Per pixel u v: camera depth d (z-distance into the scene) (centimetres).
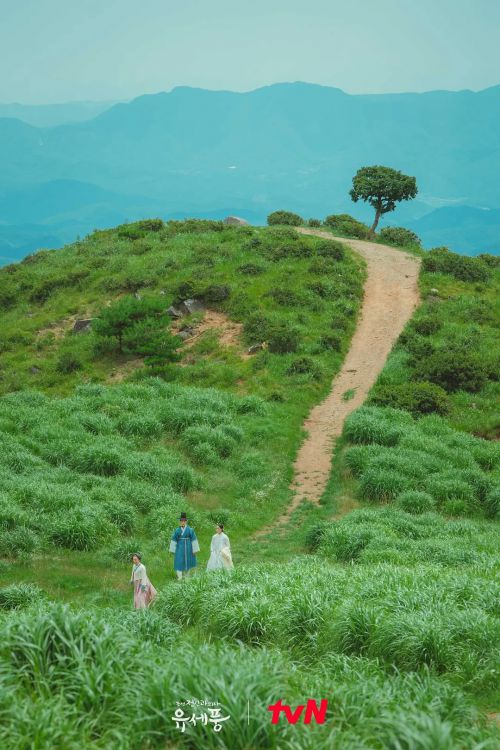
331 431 4544
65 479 3148
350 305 6638
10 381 5788
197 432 4059
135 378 5634
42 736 769
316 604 1429
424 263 7550
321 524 2842
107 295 7206
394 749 785
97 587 2159
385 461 3638
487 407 4803
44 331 6744
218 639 1410
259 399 4856
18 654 964
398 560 2233
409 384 4950
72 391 5519
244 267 7262
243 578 1792
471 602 1531
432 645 1221
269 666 959
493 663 1217
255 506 3391
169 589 1773
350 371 5603
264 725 805
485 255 8256
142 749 812
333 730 809
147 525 2872
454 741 864
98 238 9125
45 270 8075
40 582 2142
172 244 8225
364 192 9650
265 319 6231
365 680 1038
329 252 7688
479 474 3562
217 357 5850
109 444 3716
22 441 3581
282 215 10088
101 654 946
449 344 5700
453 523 2923
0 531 2459
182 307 6694
